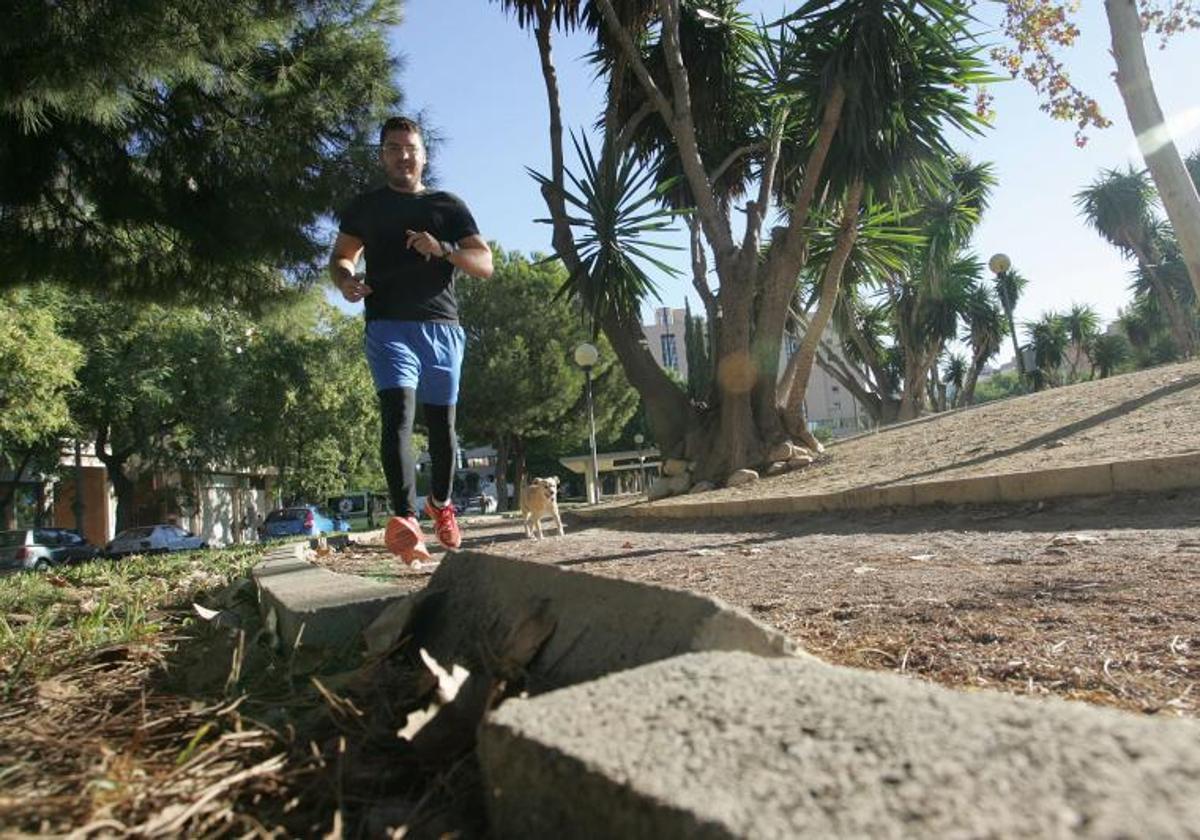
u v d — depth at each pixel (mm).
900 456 11188
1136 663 2352
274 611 2777
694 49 14828
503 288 38094
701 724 986
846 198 12445
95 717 1806
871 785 798
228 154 8461
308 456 35156
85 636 2910
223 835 1190
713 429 13773
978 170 24484
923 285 24422
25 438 20406
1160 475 6039
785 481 11711
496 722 1093
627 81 15312
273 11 7637
